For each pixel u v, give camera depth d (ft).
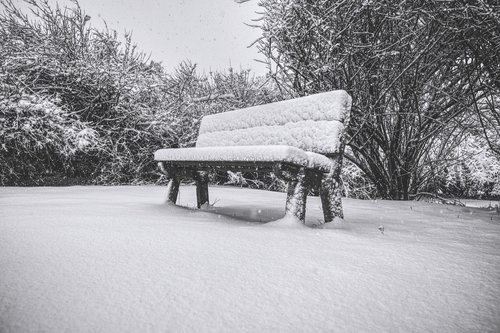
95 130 19.06
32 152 17.20
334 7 13.64
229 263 4.44
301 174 7.06
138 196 12.11
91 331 2.68
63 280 3.63
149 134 20.57
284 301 3.44
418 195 17.85
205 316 3.04
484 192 27.91
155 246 5.03
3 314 2.85
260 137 9.51
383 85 14.40
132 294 3.39
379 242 6.02
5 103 16.11
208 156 7.80
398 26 14.01
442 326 3.09
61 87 19.03
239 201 12.83
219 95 25.00
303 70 15.08
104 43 22.82
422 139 15.23
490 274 4.50
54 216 7.02
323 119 7.90
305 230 6.59
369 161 16.37
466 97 14.14
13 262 4.09
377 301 3.57
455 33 12.18
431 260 5.07
